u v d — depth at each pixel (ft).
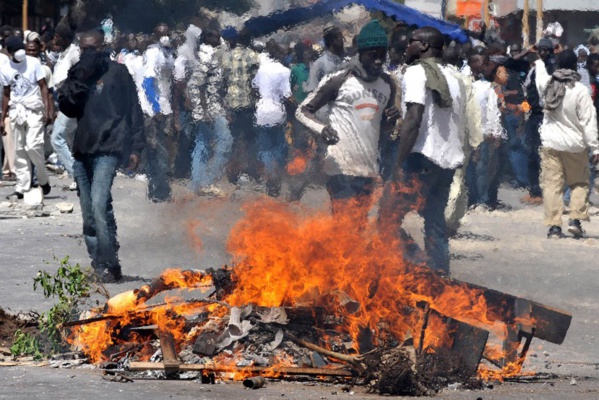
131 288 77.36
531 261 96.73
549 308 53.93
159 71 149.69
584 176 115.14
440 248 73.15
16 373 49.88
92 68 81.82
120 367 51.21
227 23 179.11
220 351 50.80
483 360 56.85
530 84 147.74
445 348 51.90
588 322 69.26
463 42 154.71
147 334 53.16
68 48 130.00
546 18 283.59
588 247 107.96
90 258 91.30
